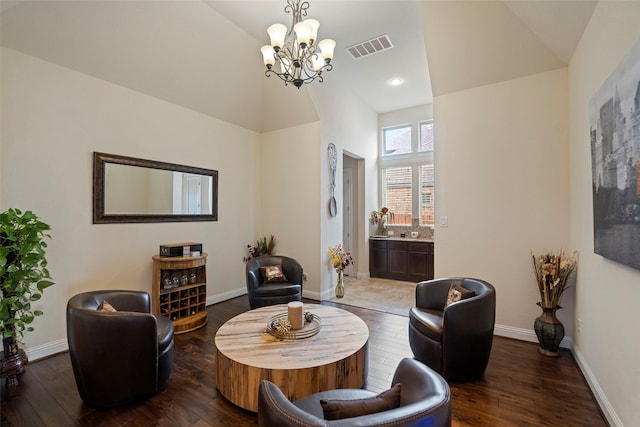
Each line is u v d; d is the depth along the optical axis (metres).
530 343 3.06
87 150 3.08
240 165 4.89
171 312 3.44
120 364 2.01
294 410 1.06
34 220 2.45
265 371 1.87
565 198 2.93
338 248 4.82
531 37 2.81
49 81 2.81
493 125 3.29
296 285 3.80
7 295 2.31
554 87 2.97
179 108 3.97
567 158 2.92
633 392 1.58
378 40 3.67
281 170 5.05
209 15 3.17
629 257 1.53
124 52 3.09
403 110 6.25
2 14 2.38
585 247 2.44
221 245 4.56
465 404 2.07
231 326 2.48
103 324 1.98
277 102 4.71
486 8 2.77
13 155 2.61
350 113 5.46
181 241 4.00
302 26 2.21
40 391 2.22
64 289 2.91
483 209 3.35
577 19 2.26
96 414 1.96
